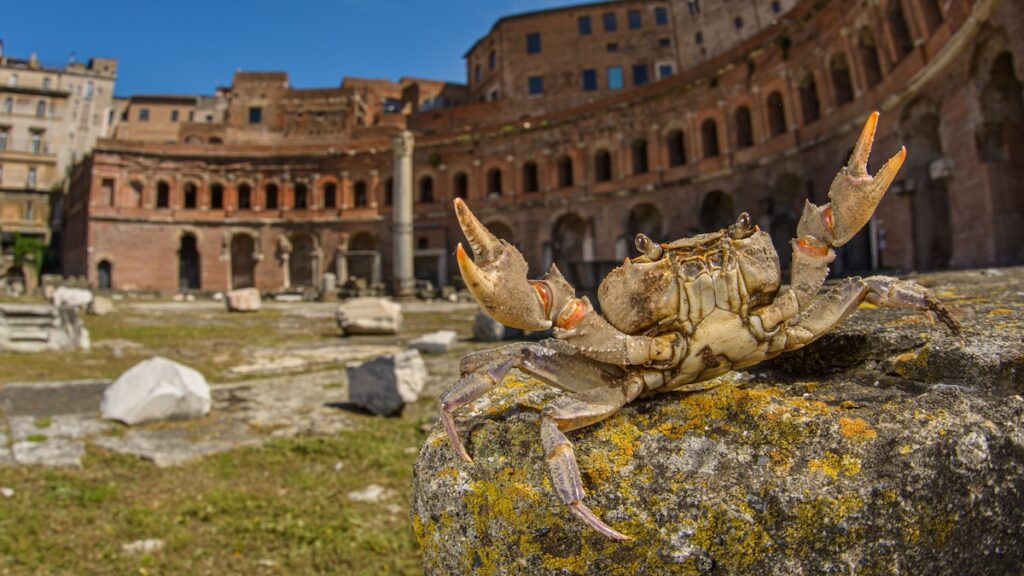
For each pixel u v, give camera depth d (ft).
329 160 188.65
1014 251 55.98
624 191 151.02
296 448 23.07
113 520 16.56
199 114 254.88
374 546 15.39
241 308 97.45
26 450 21.71
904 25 79.97
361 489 19.30
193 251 189.88
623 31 204.03
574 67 204.44
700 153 135.95
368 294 142.31
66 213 219.20
